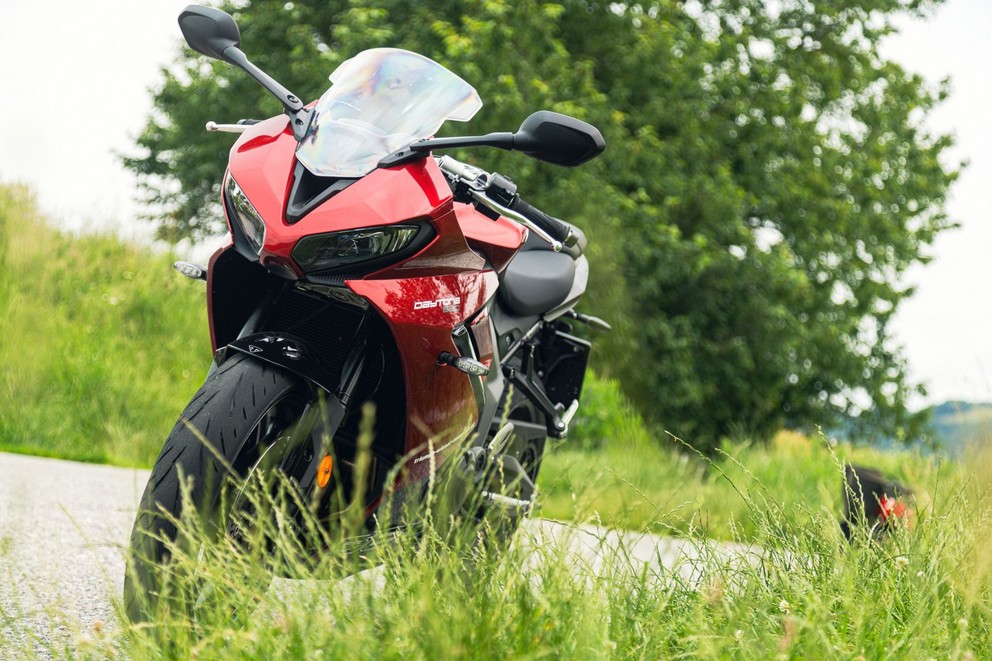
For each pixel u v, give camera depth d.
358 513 2.64
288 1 20.80
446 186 3.16
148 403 8.94
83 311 10.72
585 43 21.17
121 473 6.41
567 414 4.48
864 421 24.19
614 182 19.20
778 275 21.05
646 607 2.63
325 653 2.12
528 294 3.98
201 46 3.41
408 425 3.11
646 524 2.86
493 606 2.35
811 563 3.01
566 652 2.21
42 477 5.71
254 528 2.71
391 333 3.06
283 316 3.19
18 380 8.52
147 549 2.50
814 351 22.64
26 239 11.48
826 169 23.33
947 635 2.56
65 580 3.50
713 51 21.23
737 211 21.05
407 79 3.39
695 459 9.09
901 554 3.02
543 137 3.04
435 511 3.18
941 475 3.37
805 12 24.88
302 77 18.02
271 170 3.03
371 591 2.28
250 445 2.77
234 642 2.18
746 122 22.41
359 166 3.07
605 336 18.72
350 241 2.93
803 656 2.40
